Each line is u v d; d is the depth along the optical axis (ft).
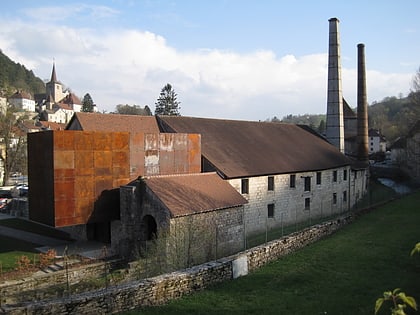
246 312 38.58
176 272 45.03
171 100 276.82
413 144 203.21
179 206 67.26
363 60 165.48
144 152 81.56
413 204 104.37
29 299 53.72
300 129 144.25
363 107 163.22
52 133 68.33
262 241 84.84
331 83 149.89
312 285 45.50
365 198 144.25
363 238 69.05
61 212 69.21
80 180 71.67
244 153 100.83
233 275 49.70
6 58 558.15
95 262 69.00
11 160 181.98
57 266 67.31
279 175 101.86
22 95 447.42
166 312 39.14
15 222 109.40
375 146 391.86
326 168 119.03
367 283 44.37
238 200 77.61
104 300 38.01
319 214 118.11
